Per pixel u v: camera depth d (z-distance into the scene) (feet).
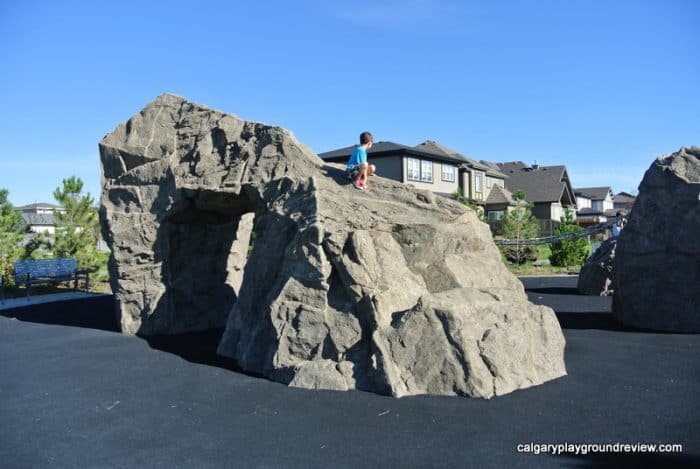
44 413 23.49
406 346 25.30
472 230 31.99
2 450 19.54
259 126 38.06
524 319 27.20
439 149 154.51
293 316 28.45
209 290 45.24
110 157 43.86
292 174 34.94
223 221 45.44
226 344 33.78
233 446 19.39
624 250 42.22
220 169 38.58
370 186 33.50
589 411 22.00
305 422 21.48
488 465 17.30
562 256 94.32
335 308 27.86
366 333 26.84
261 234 34.63
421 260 29.76
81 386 27.40
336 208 30.60
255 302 32.55
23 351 35.70
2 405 24.67
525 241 83.46
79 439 20.47
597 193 280.31
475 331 25.25
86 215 77.25
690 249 38.99
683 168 40.57
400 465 17.47
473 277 30.25
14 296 64.34
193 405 24.00
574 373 27.68
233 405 23.82
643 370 28.19
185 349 35.76
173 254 42.68
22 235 74.18
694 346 33.81
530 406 22.63
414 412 22.12
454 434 19.85
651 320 40.16
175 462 18.20
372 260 28.12
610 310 48.57
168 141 41.91
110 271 43.24
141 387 26.99
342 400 23.89
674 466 17.07
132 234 41.81
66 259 68.64
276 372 27.78
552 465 17.21
